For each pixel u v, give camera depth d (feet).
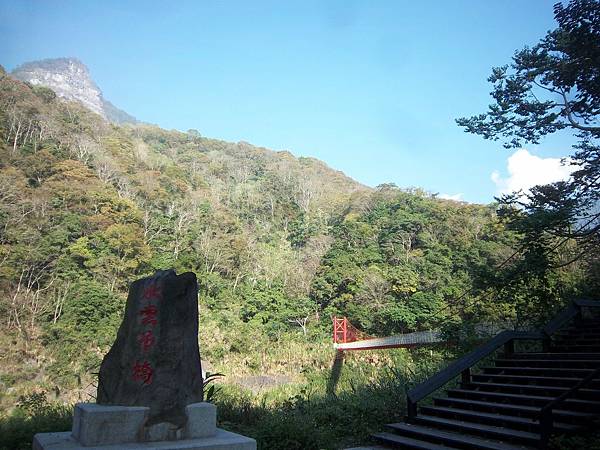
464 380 29.60
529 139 50.06
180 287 18.81
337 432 28.07
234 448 16.92
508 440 21.45
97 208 184.85
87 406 17.28
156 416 17.10
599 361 26.32
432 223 193.47
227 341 152.76
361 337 143.54
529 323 50.67
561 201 45.70
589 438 20.02
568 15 47.19
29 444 22.76
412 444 23.13
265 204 291.99
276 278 197.16
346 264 182.50
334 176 398.42
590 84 46.32
